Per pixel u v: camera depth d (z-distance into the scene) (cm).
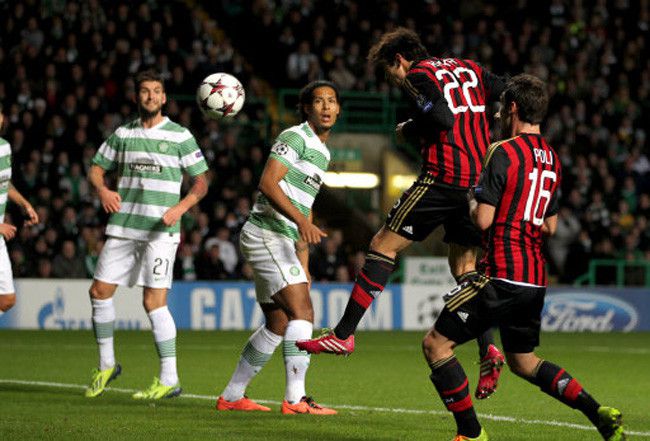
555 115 5803
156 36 5588
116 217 2186
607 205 5541
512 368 1562
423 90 1731
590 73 6134
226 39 5866
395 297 4872
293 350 1936
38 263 4619
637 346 4031
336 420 1861
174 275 4706
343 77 5759
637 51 6266
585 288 5059
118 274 2195
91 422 1792
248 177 5166
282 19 6069
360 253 4931
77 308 4531
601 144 5794
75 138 5116
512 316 1516
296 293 1925
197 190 2183
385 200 5756
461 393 1517
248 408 2000
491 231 1500
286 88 5981
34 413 1909
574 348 3922
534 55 5997
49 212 4781
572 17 6319
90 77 5384
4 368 2856
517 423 1888
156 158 2170
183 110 5444
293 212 1828
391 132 5791
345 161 5716
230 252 4788
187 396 2238
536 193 1489
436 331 1517
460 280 1866
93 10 5659
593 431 1780
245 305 4706
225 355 3344
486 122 1792
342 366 3056
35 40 5519
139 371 2797
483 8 6319
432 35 5975
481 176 1490
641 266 5259
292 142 1895
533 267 1489
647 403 2281
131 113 5319
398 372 2881
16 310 4466
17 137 5062
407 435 1686
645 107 6053
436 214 1764
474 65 1806
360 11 6109
